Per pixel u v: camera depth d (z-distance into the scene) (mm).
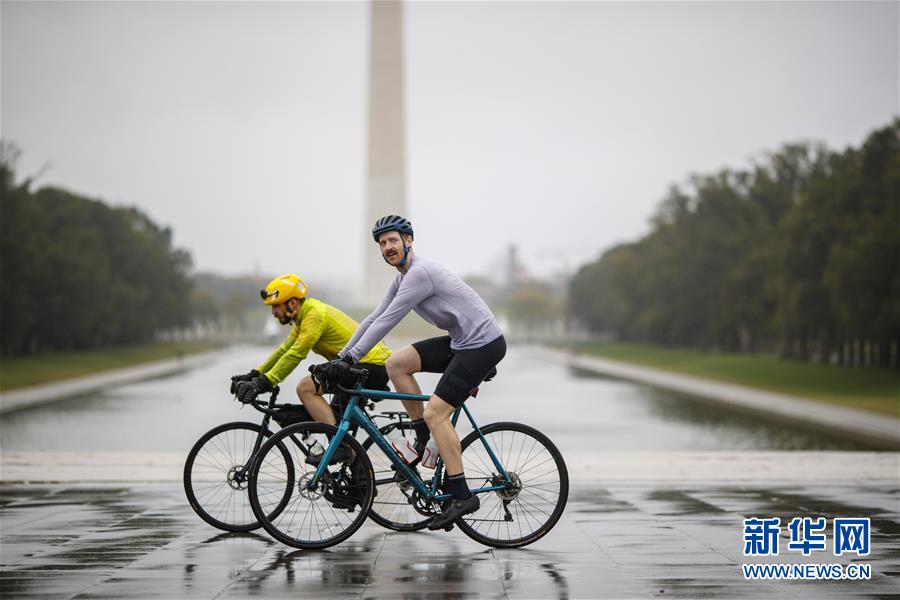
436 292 12938
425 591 11117
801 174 149000
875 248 90625
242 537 14359
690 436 46875
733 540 14258
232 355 189375
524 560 12805
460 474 13070
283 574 11953
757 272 136625
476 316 12938
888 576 11992
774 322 128250
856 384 88562
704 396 79750
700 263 155875
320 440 14023
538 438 13594
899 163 92875
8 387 86875
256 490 13258
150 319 196750
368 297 170500
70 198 174125
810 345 132375
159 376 111188
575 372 123750
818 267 108188
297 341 14086
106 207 187875
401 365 13391
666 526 15477
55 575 11891
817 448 41531
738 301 142000
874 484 21062
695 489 20188
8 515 16484
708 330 162000
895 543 14023
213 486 14867
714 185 157250
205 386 90875
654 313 177375
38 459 25438
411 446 13641
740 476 22469
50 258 139875
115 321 173625
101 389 86312
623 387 91438
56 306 141250
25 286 133250
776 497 18906
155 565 12445
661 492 19703
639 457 26812
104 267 168125
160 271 197500
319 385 14070
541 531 13602
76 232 162375
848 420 54688
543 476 13680
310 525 14711
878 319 91750
